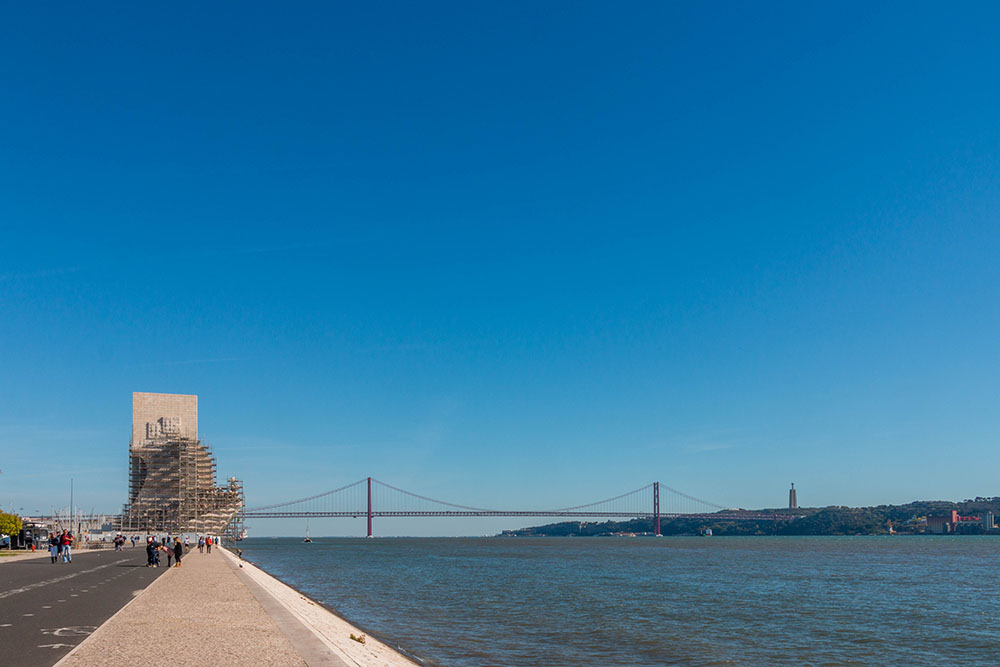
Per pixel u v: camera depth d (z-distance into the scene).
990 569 106.31
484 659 32.62
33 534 116.62
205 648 20.55
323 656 19.41
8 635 22.78
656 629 43.25
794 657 35.78
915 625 46.81
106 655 19.39
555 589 70.56
